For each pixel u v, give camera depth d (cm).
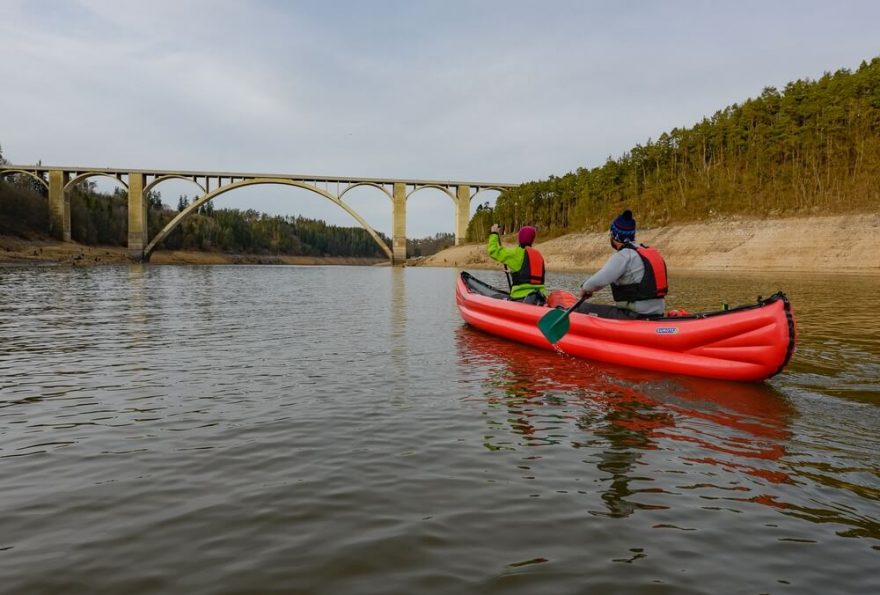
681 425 400
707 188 5506
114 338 823
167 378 551
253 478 305
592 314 653
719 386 514
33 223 6800
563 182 7825
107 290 1941
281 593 198
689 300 1419
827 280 2447
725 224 4519
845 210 3900
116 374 569
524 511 266
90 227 8031
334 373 578
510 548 231
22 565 214
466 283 1032
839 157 4791
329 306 1415
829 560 221
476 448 354
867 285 2056
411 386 521
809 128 5016
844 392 489
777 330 489
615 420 412
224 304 1452
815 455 339
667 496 283
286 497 281
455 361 646
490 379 550
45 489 288
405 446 358
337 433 383
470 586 203
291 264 13638
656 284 597
